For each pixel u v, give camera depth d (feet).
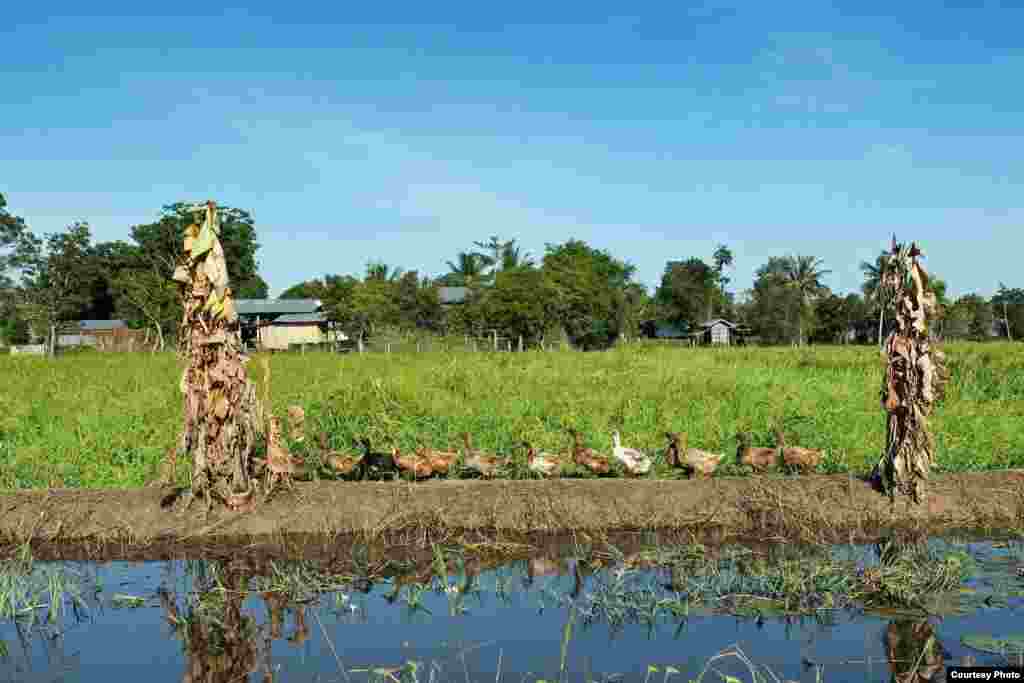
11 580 23.40
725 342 269.03
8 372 73.46
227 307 27.40
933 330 28.27
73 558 25.68
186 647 19.15
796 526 27.53
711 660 17.15
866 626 19.75
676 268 310.04
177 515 27.22
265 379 29.22
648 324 304.30
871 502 28.14
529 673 17.28
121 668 18.02
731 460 33.96
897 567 22.95
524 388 50.67
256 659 18.26
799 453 31.04
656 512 27.91
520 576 23.77
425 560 25.14
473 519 27.53
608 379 55.52
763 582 22.35
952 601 20.99
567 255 208.95
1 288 188.55
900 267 28.45
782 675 17.08
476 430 37.76
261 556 25.53
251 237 204.23
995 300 234.99
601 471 31.30
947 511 28.07
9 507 27.07
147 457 33.65
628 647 18.70
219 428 27.32
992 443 35.32
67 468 31.96
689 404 44.55
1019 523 27.89
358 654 18.45
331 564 24.80
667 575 23.75
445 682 16.81
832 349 123.34
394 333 185.47
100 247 229.66
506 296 180.45
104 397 51.19
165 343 196.65
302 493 27.91
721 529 27.63
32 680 17.37
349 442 36.68
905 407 28.04
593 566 24.58
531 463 30.86
